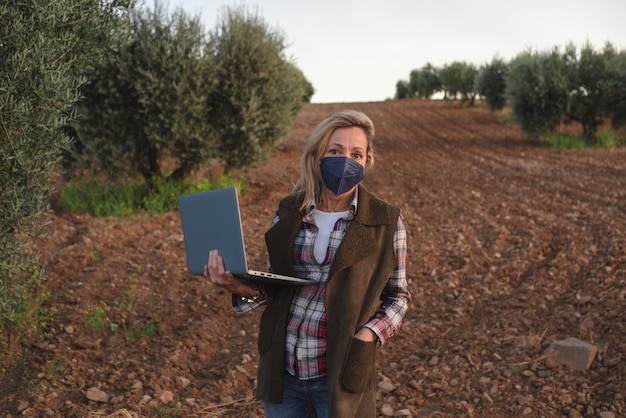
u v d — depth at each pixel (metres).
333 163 2.34
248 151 12.68
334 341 2.28
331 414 2.22
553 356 4.95
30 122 4.44
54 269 7.48
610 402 4.31
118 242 9.12
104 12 5.32
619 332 5.27
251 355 5.50
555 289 6.67
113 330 5.81
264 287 2.48
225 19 12.75
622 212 10.21
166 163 15.12
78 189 12.02
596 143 23.09
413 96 63.81
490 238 9.00
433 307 6.56
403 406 4.61
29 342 5.46
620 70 22.52
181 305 6.61
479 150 22.45
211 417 4.47
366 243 2.32
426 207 11.82
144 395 4.68
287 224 2.42
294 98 13.64
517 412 4.34
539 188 13.48
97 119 11.32
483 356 5.24
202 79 11.64
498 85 35.19
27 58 4.38
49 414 4.33
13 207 4.47
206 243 2.28
